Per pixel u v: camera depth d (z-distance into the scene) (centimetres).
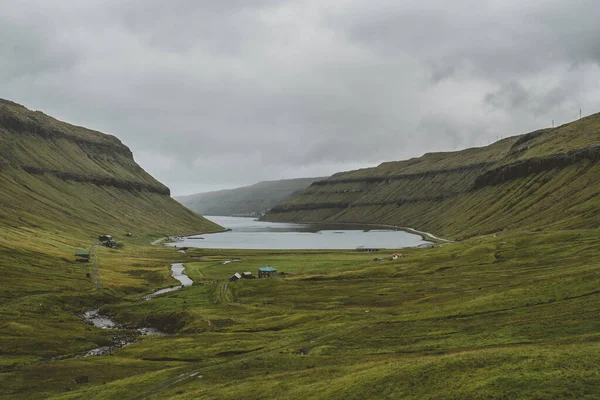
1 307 12750
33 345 10019
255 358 7994
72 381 7862
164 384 7131
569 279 10156
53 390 7469
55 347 10075
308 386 6000
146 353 9412
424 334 8312
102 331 11800
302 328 10394
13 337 10325
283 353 8200
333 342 8631
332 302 13425
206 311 13212
